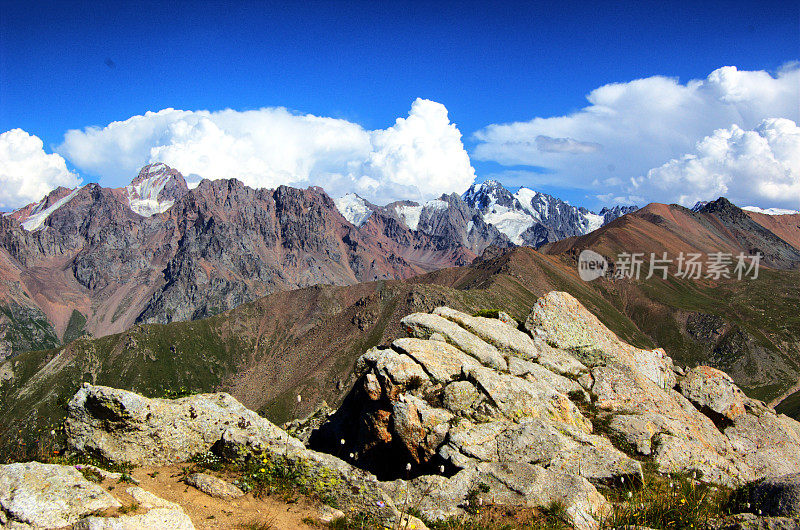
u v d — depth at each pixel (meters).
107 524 12.02
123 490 14.75
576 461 22.02
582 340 33.78
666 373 34.41
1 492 12.28
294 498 16.83
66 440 18.89
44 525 11.91
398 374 25.92
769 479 18.80
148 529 12.44
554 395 26.56
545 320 34.56
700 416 31.23
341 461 18.84
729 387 33.44
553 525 17.50
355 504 16.97
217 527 14.07
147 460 18.92
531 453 22.52
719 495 21.27
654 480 22.27
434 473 23.81
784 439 30.23
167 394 22.42
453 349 28.75
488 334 32.47
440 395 25.86
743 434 30.70
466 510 19.00
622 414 28.33
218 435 20.66
